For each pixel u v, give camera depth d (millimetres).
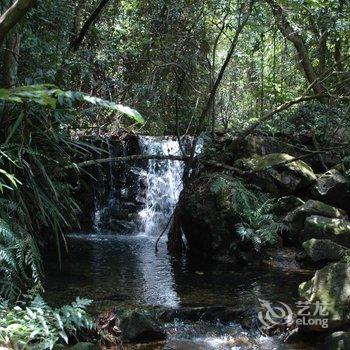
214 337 3250
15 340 2246
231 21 5621
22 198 3549
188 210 5461
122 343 3061
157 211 7191
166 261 5195
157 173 7395
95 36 6328
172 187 7176
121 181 7324
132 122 8273
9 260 2852
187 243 5645
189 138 7078
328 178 5750
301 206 5367
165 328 3328
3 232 2863
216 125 8898
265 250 5176
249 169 5684
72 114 4488
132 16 6859
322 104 6953
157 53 6594
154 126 8383
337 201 5730
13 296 2992
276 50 8633
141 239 6609
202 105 8023
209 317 3488
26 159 3631
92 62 6398
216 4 5520
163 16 6598
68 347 2783
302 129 6855
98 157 7000
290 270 4816
